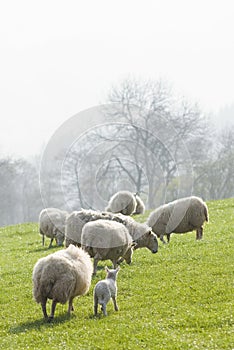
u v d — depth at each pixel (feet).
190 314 45.52
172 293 51.96
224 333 40.93
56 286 44.86
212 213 105.29
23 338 43.06
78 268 45.98
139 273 60.03
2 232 112.37
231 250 66.69
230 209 108.99
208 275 56.59
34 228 114.32
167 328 42.93
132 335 41.68
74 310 49.11
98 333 42.47
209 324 43.16
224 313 44.98
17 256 82.28
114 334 41.93
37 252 83.46
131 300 51.13
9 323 48.03
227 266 59.31
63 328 44.47
